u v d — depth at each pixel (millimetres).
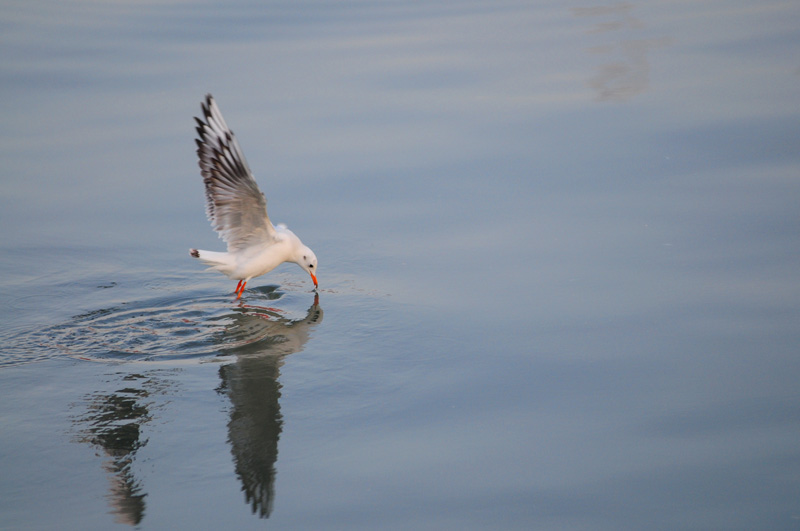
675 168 17672
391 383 11117
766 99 20578
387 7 29906
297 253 13984
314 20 28453
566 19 27922
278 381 11172
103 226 16359
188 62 24359
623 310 12805
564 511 8703
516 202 16688
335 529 8461
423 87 22391
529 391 10875
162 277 14695
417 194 17156
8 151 19234
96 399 10703
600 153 18516
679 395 10680
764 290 13102
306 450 9703
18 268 14766
